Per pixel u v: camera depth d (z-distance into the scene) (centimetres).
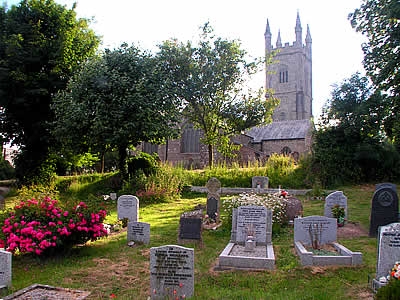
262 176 2644
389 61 1931
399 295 577
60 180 2853
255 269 875
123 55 2528
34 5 2788
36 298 673
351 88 2784
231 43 3269
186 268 701
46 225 950
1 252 758
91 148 2575
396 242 731
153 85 2491
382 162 2748
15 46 2573
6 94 2619
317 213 1645
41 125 2734
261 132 5200
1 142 2919
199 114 3391
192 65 3206
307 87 8088
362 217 1566
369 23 2077
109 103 2366
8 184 3083
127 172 2609
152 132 2394
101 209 1046
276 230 1248
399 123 2184
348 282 785
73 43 2847
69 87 2459
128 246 1116
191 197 2434
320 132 2861
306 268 874
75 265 927
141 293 741
